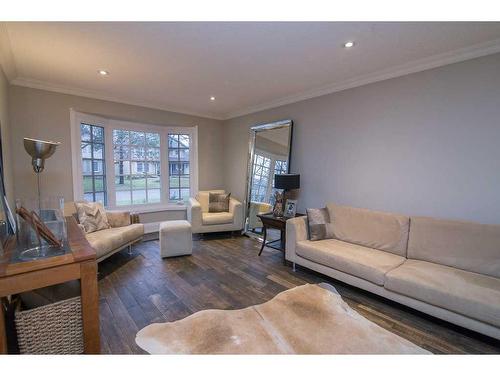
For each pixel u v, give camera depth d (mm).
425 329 1900
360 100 3039
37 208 1569
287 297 1844
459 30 1975
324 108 3430
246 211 4637
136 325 1909
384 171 2861
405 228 2488
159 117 4473
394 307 2201
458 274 1969
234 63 2645
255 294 2410
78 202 3314
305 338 1400
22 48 2309
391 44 2215
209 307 2172
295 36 2084
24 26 1936
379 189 2912
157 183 4855
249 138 4680
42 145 2549
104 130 4109
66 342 1404
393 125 2770
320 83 3238
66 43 2215
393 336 1431
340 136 3258
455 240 2168
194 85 3346
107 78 3104
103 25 1928
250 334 1436
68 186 3561
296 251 2869
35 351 1321
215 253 3600
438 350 1679
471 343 1746
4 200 1787
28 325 1299
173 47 2285
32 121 3234
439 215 2496
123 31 2018
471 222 2158
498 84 2135
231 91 3604
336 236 2969
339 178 3289
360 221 2818
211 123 5180
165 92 3660
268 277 2801
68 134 3531
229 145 5227
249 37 2113
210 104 4352
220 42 2195
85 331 1401
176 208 4922
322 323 1545
